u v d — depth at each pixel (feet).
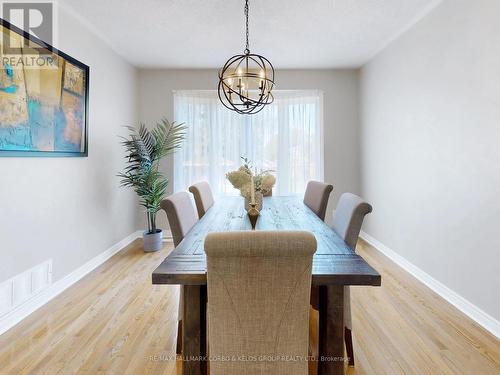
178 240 5.56
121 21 9.01
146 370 5.09
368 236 12.83
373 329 6.28
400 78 9.93
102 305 7.36
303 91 13.69
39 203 7.37
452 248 7.43
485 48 6.33
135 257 10.97
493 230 6.20
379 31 9.71
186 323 3.95
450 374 4.97
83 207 9.27
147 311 7.07
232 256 3.01
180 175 13.74
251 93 13.74
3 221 6.34
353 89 13.70
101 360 5.32
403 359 5.34
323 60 12.46
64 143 8.21
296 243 2.96
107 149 10.75
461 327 6.36
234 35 9.97
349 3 8.01
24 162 6.89
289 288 3.22
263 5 8.10
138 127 13.43
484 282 6.43
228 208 8.00
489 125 6.26
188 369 3.96
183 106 13.58
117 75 11.50
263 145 13.92
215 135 13.76
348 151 13.83
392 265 10.09
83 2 7.96
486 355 5.43
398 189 10.16
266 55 11.85
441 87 7.82
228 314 3.31
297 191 13.94
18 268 6.72
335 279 3.59
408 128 9.47
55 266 7.95
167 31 9.68
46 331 6.23
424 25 8.54
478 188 6.59
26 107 6.85
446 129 7.63
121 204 11.98
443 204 7.79
